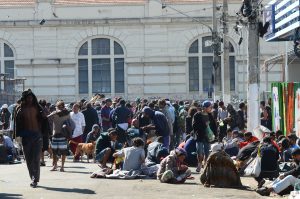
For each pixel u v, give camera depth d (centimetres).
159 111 2725
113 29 6075
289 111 2736
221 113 3281
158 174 2055
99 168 2439
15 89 5475
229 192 1806
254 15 2523
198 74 6053
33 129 1875
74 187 1897
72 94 6109
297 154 1742
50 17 6100
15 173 2273
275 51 5794
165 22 6047
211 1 6016
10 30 6103
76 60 6112
